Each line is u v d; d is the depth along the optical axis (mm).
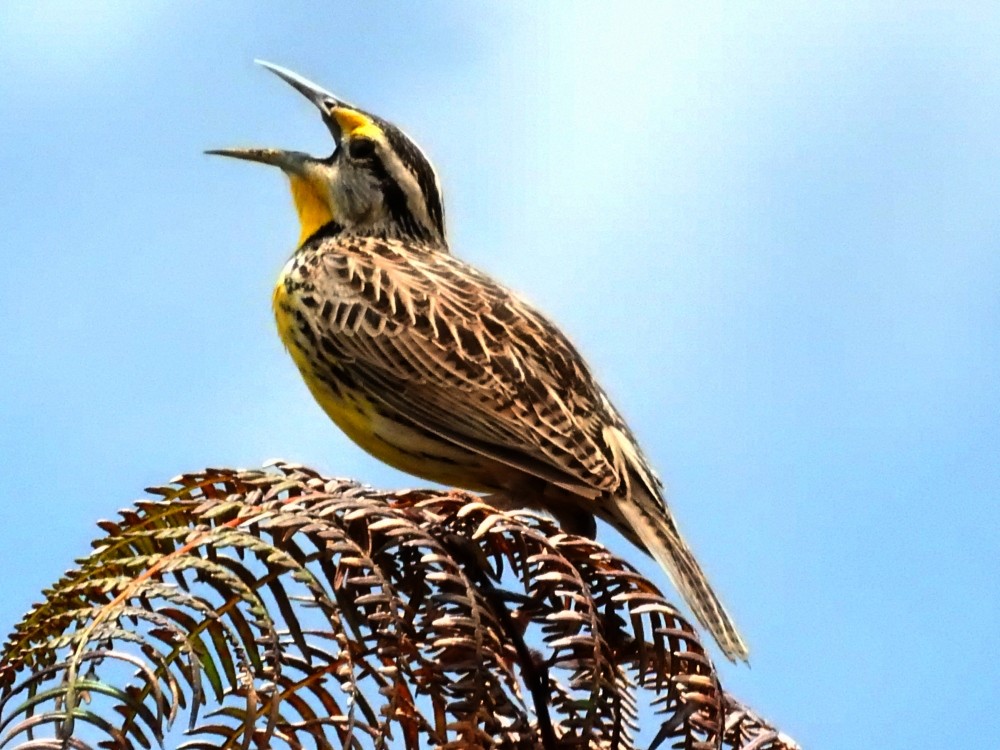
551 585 8086
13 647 7238
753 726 8414
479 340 13711
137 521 7609
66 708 6441
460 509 8211
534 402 13367
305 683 7543
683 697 7758
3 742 6453
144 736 7004
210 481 7793
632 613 7840
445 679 7512
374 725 7516
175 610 7441
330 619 6867
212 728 7445
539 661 8547
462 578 7480
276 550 6945
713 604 12297
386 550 7863
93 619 6719
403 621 7496
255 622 7434
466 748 7191
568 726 8133
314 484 7863
